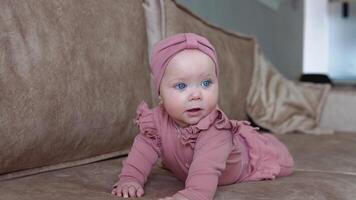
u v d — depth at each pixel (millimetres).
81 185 1008
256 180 1087
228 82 1795
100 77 1213
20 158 1028
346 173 1263
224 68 1788
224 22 2477
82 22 1205
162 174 1138
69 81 1114
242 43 2045
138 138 1038
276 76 2096
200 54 933
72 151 1166
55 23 1124
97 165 1218
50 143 1084
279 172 1113
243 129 1122
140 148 1019
